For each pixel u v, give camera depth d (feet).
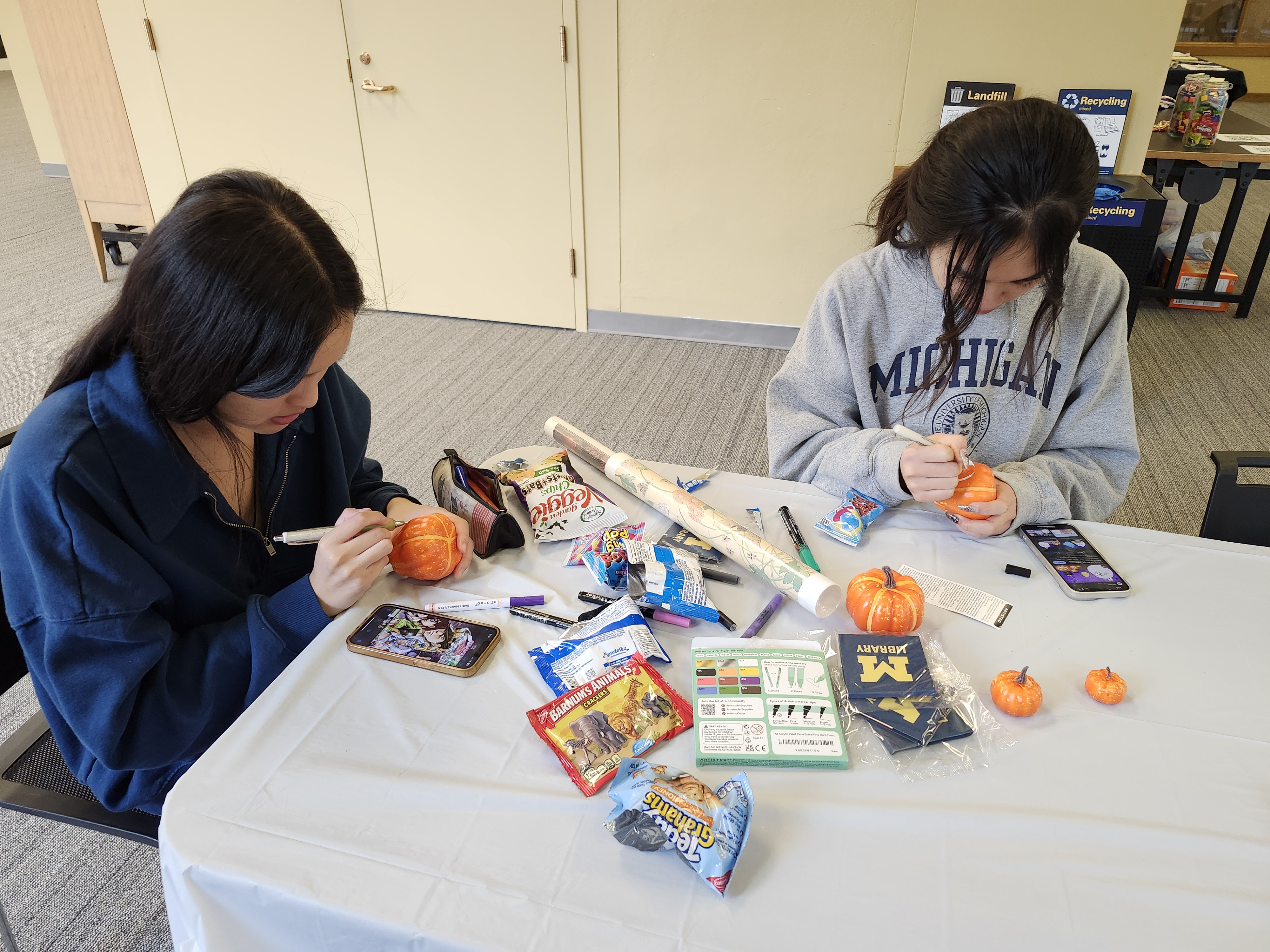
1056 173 3.03
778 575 3.17
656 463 4.17
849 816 2.36
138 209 12.48
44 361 10.23
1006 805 2.40
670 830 2.17
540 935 2.04
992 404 4.14
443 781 2.46
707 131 9.89
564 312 11.63
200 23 10.84
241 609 3.34
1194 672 2.87
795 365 4.34
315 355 2.67
